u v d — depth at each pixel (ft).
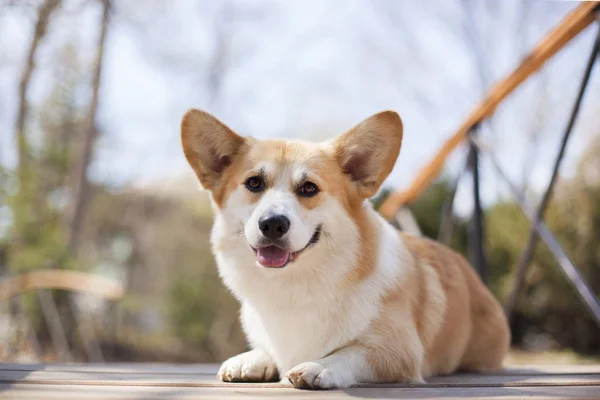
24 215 7.59
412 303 2.70
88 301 7.66
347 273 2.59
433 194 9.17
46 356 6.72
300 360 2.61
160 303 9.89
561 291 7.21
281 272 2.60
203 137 2.89
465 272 3.11
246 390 2.30
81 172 9.34
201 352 9.09
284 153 2.75
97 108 9.85
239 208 2.72
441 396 2.21
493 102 3.91
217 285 9.41
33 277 6.60
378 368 2.49
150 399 2.12
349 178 2.81
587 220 7.04
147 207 11.69
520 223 7.53
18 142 8.93
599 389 2.35
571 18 3.26
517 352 7.57
